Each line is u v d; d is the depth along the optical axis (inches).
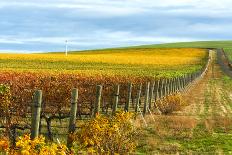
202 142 908.6
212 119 1250.6
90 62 4409.5
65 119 1127.6
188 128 1059.3
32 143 441.7
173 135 960.3
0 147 439.5
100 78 1692.9
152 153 773.3
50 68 3262.8
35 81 1317.7
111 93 1288.1
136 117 1119.0
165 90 1738.4
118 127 666.8
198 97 2064.5
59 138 877.8
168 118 1200.8
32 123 563.2
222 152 812.0
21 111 892.0
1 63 3683.6
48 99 1016.9
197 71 3553.2
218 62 6102.4
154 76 2122.3
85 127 637.9
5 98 773.3
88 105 1231.5
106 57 5329.7
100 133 638.5
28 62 3969.0
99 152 636.7
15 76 1563.7
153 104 1517.0
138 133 882.1
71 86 1186.0
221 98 2071.9
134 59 5221.5
